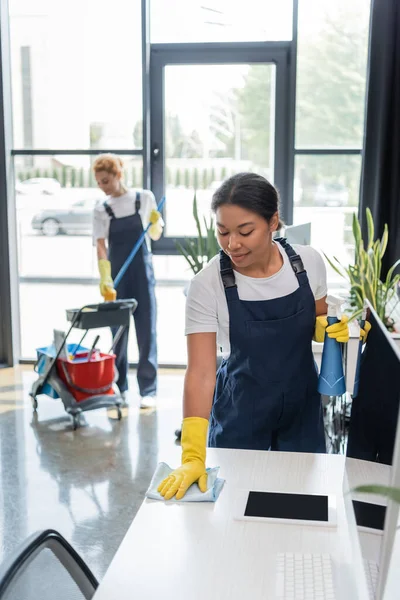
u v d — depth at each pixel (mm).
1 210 5008
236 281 1876
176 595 1183
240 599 1168
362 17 4492
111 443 3744
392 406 1038
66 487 3213
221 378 2016
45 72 4895
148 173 4871
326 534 1379
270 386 1928
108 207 4223
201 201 4891
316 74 4590
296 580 1213
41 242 5148
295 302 1886
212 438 2021
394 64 4176
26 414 4203
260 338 1883
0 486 3221
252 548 1329
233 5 4637
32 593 2127
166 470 1662
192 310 1856
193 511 1476
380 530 1021
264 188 1695
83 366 3975
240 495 1536
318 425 2023
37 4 4809
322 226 4770
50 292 5215
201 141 4828
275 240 1977
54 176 5027
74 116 4922
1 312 5121
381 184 4281
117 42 4781
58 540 1323
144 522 1429
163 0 4703
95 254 5125
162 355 5199
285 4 4578
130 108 4848
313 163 4703
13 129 5004
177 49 4727
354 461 1291
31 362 5246
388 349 1116
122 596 1183
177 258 5023
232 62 4684
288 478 1636
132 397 4520
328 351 1867
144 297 4285
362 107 4605
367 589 1068
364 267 3125
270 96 4715
